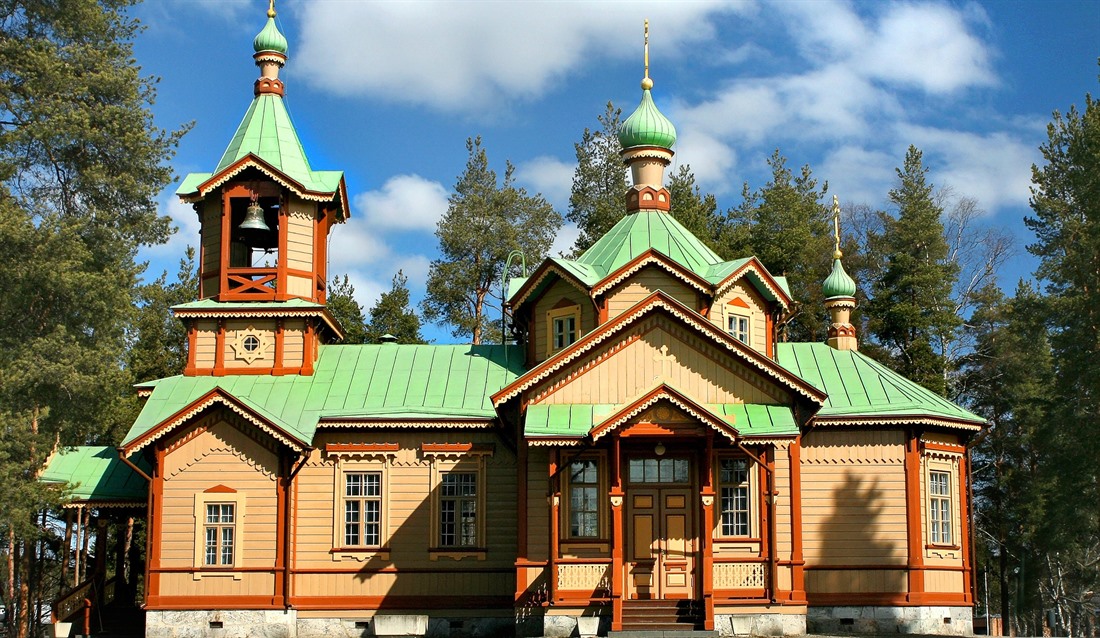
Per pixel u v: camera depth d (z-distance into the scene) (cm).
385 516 4000
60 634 4056
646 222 4319
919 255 6950
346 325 6569
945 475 4219
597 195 7325
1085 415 4994
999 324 7075
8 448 3988
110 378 4278
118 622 4191
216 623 3862
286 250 4284
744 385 3744
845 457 4097
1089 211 4966
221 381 4178
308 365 4222
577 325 4084
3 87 4525
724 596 3675
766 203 7075
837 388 4222
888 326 6400
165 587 3878
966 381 6969
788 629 3669
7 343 4256
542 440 3575
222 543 3909
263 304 4206
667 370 3744
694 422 3522
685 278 4012
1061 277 5262
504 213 7131
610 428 3497
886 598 4003
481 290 7038
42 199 4631
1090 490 5078
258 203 4291
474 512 4009
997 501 6662
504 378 4228
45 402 4222
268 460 3947
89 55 4650
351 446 4025
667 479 3794
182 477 3934
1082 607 6956
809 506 4075
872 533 4050
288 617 3875
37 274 4178
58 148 4562
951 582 4125
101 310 4388
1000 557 6706
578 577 3616
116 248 4509
